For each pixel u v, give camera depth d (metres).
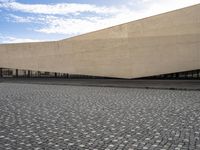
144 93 16.03
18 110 10.45
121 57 24.66
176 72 23.50
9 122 8.31
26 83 24.53
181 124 7.82
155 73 23.91
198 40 22.89
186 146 5.74
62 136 6.67
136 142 6.09
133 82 22.77
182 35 23.17
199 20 22.77
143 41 23.98
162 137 6.47
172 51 23.47
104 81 24.28
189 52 23.14
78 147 5.79
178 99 13.20
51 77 27.95
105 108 10.77
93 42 25.55
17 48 28.56
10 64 28.91
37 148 5.75
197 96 14.30
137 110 10.25
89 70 25.89
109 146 5.82
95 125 7.82
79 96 14.83
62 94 15.85
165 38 23.52
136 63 24.28
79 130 7.25
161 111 9.98
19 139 6.44
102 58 25.33
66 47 26.66
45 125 7.88
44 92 17.02
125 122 8.18
